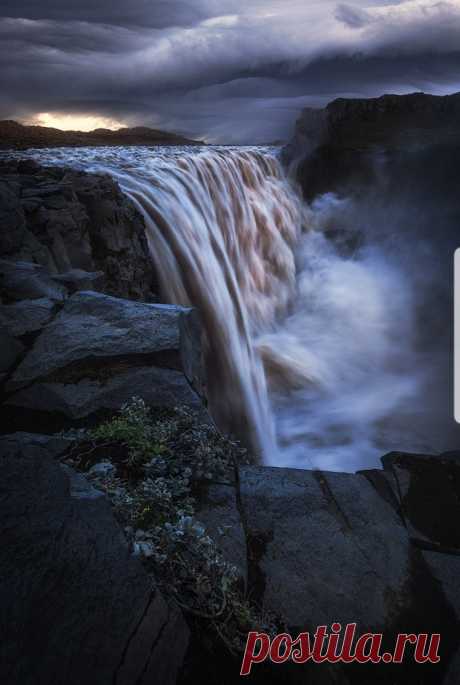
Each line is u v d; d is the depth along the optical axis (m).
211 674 2.28
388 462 3.89
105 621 1.91
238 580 2.76
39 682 1.63
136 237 8.93
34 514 1.93
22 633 1.65
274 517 3.19
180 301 10.14
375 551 3.07
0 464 1.97
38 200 6.96
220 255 12.22
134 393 3.96
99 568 2.00
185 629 2.27
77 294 4.98
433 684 2.45
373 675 2.46
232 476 3.46
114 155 13.48
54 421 3.77
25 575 1.76
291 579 2.84
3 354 4.14
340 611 2.72
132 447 3.35
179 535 2.53
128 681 1.90
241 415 10.41
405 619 2.73
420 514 3.41
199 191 12.51
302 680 2.38
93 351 4.16
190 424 3.68
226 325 11.16
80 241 7.34
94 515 2.16
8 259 5.82
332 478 3.58
